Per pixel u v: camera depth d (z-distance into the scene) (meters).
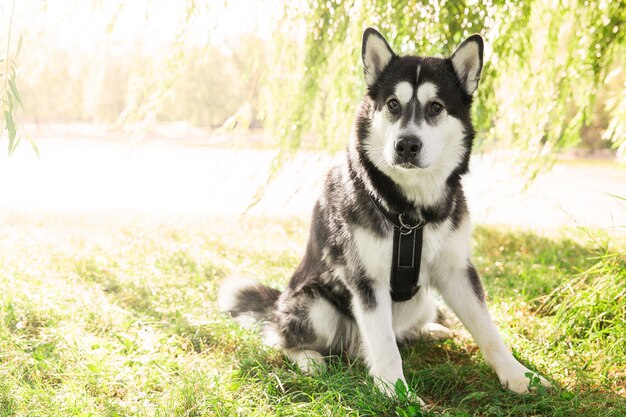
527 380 2.91
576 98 5.94
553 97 5.67
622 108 5.39
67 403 2.66
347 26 5.19
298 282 3.58
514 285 4.72
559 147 6.29
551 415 2.69
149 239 5.92
